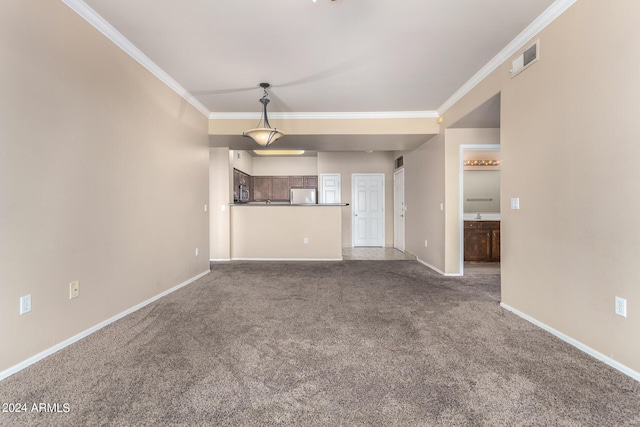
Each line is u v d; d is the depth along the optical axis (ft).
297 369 5.99
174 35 8.45
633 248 5.58
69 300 6.98
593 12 6.32
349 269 15.97
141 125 9.64
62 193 6.78
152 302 10.19
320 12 7.45
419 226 18.54
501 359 6.37
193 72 10.75
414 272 15.17
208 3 7.09
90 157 7.58
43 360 6.24
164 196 11.00
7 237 5.63
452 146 14.39
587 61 6.48
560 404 4.90
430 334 7.65
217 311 9.34
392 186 25.27
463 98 12.33
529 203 8.36
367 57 9.71
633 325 5.59
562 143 7.18
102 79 7.96
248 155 26.32
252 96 13.00
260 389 5.32
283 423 4.48
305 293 11.38
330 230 19.03
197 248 13.82
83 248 7.38
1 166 5.53
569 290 7.04
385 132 15.30
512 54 9.00
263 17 7.63
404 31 8.29
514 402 4.95
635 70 5.50
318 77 11.17
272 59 9.84
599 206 6.24
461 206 14.49
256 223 19.16
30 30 6.02
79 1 6.98
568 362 6.21
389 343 7.15
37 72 6.18
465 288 12.10
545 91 7.70
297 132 15.34
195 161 13.55
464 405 4.89
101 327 7.95
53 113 6.55
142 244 9.71
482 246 18.07
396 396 5.14
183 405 4.87
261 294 11.23
